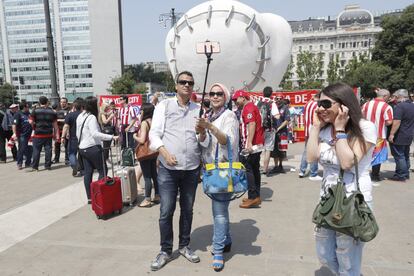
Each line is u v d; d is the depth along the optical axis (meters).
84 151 5.50
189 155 3.38
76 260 3.64
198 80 11.78
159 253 3.51
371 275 3.15
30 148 9.64
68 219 4.98
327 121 2.33
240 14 11.05
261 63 11.58
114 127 9.59
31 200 6.08
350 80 44.62
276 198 5.78
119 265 3.50
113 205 4.98
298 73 50.31
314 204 5.41
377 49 44.84
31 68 103.50
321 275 3.18
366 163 2.35
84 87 99.62
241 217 4.85
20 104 9.67
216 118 3.34
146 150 5.24
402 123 6.55
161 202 3.44
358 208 2.17
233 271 3.31
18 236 4.37
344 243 2.30
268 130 7.40
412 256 3.54
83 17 96.88
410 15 41.34
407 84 39.12
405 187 6.30
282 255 3.62
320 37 108.38
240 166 3.26
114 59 93.88
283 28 12.04
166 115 3.37
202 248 3.88
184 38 11.40
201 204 5.51
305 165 7.26
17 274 3.37
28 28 101.44
